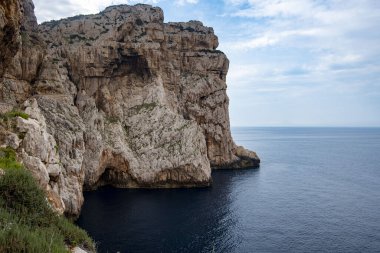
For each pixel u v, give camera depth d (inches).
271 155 7322.8
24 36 2780.5
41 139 1514.5
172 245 1913.1
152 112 3890.3
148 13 4288.9
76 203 2340.1
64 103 2962.6
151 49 4035.4
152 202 2871.6
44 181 1369.3
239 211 2662.4
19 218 797.9
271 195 3260.3
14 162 1187.9
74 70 3641.7
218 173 4507.9
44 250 669.9
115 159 3501.5
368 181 4168.3
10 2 1289.4
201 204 2854.3
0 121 1421.0
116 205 2741.1
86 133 3334.2
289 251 1868.8
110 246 1867.6
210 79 4837.6
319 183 3959.2
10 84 2507.4
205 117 4722.0
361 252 1872.5
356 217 2549.2
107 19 4008.4
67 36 3777.1
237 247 1911.9
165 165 3553.2
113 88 3949.3
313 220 2458.2
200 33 4950.8
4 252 630.5
